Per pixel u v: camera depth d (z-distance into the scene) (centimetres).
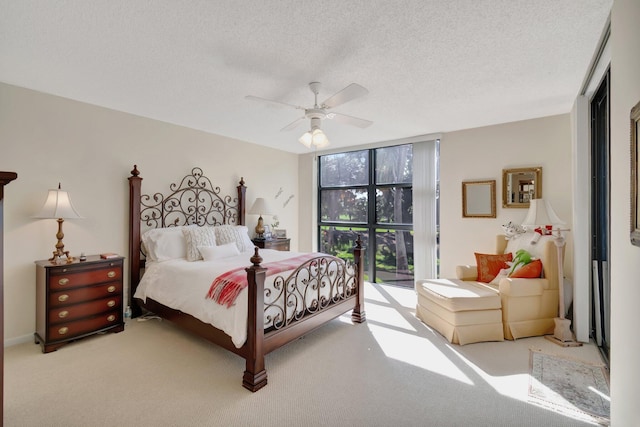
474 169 404
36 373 231
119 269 311
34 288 287
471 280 351
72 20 179
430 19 178
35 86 277
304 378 227
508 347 276
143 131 363
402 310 380
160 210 379
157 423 179
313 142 264
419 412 189
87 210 321
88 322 287
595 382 220
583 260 282
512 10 170
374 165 516
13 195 276
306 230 580
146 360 253
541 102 310
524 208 369
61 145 302
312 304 284
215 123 390
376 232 516
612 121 154
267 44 204
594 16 175
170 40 200
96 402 197
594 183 277
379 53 216
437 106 323
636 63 123
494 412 189
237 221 470
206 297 255
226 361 253
